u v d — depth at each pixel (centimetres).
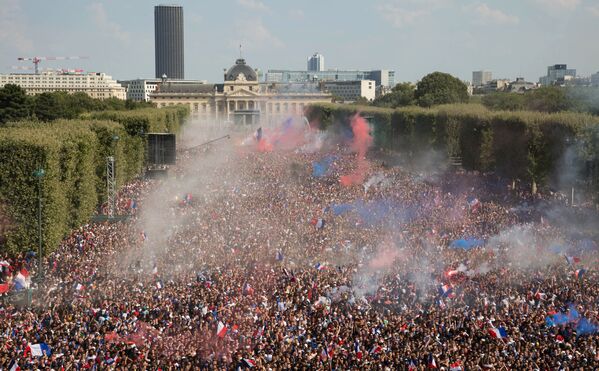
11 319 8856
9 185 13425
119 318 8912
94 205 16588
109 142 19238
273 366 7106
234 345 7900
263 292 10169
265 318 8831
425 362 7206
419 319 8850
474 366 6981
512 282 10738
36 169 13462
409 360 7162
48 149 13650
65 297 10119
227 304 9425
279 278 11019
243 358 7212
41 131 16100
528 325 8500
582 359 7369
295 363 7138
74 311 9288
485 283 10625
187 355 7650
